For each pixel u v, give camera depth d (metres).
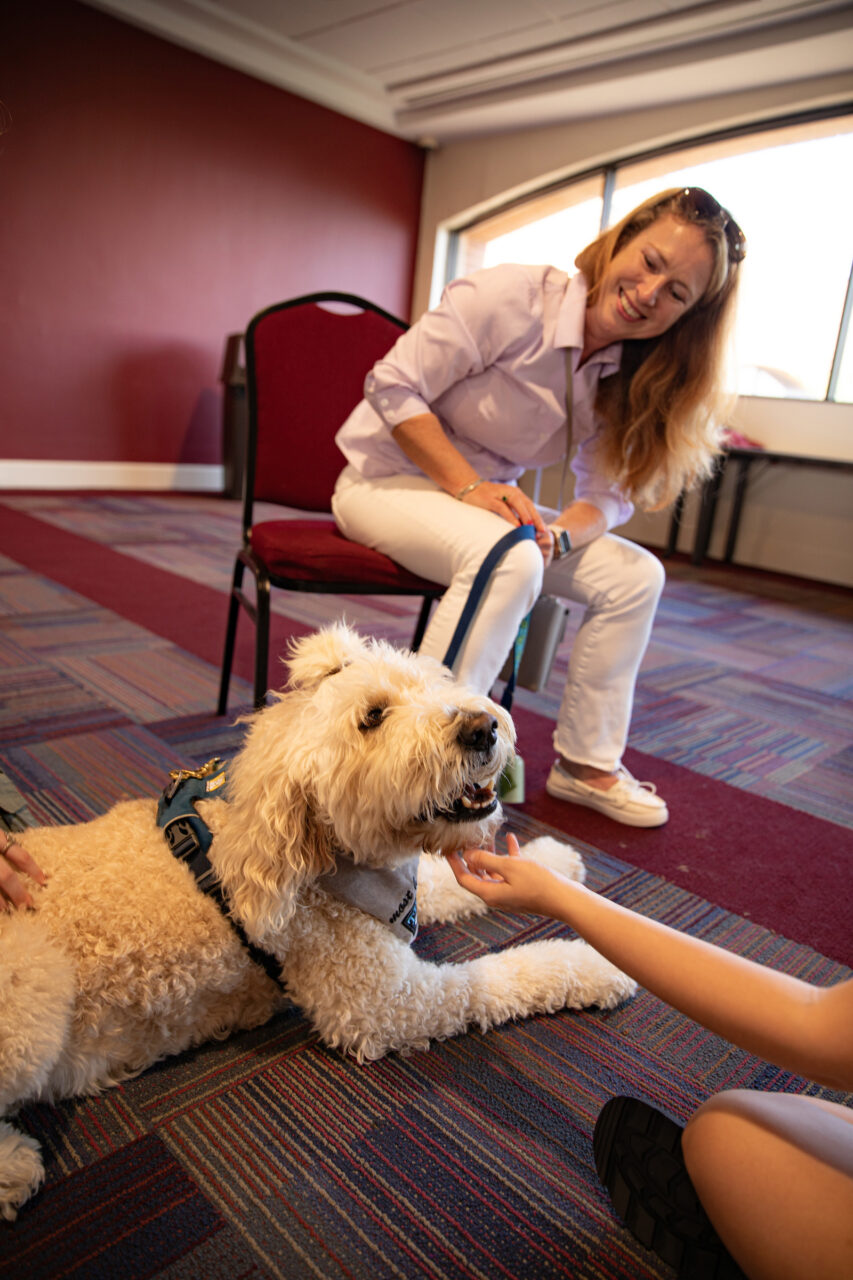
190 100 5.89
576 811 1.92
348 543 1.84
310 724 0.99
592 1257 0.88
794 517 5.81
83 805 1.69
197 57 5.85
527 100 6.00
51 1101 1.00
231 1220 0.88
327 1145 0.99
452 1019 1.13
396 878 1.12
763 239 5.67
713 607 4.54
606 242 1.75
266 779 0.97
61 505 5.38
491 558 1.57
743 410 5.92
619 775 1.93
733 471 5.98
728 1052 1.20
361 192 6.99
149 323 6.14
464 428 1.88
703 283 1.67
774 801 2.09
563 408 1.83
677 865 1.72
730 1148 0.73
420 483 1.81
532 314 1.73
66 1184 0.91
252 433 2.04
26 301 5.57
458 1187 0.95
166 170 5.92
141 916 0.96
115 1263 0.83
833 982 1.38
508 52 5.68
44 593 3.29
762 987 0.71
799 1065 0.68
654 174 6.19
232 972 1.03
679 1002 0.75
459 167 7.11
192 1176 0.93
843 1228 0.66
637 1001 1.30
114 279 5.89
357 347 2.11
